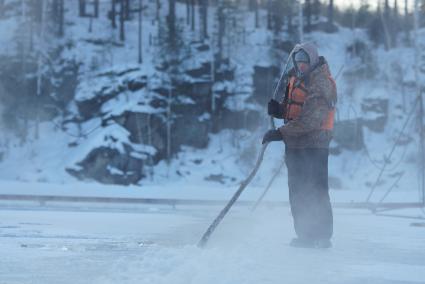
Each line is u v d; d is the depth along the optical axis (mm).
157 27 105938
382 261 8547
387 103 95375
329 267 7773
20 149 85062
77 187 44750
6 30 96562
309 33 111562
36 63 92938
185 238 11273
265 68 99375
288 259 8430
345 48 110125
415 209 27031
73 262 7773
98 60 95250
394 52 109375
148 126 85000
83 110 88688
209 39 104688
